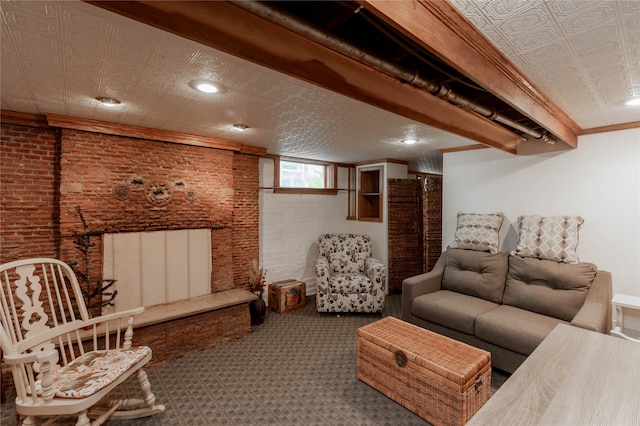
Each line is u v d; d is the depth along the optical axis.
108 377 1.63
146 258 2.94
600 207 2.66
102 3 0.82
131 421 1.96
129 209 2.86
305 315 3.92
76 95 1.96
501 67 1.46
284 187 4.43
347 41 1.06
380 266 3.96
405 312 3.09
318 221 4.92
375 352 2.25
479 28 1.21
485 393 1.93
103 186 2.72
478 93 1.89
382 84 1.53
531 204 3.07
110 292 2.73
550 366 1.13
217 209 3.44
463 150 3.60
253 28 1.04
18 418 1.95
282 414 2.02
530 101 1.82
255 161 4.00
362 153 4.20
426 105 1.83
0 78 1.69
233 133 3.04
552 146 2.91
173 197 3.12
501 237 3.28
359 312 3.93
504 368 2.33
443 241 3.80
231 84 1.77
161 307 2.95
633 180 2.50
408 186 4.79
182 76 1.66
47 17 1.12
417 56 1.32
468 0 1.04
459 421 1.76
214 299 3.21
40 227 2.55
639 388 0.99
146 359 1.92
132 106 2.19
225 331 3.12
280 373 2.53
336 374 2.51
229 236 3.58
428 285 3.15
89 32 1.23
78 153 2.59
